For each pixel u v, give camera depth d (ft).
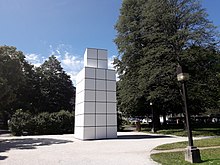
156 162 30.78
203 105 100.73
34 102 175.11
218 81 90.63
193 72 88.48
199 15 87.40
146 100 103.04
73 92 206.90
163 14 89.04
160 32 91.71
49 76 190.08
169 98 90.07
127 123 192.34
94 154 38.83
